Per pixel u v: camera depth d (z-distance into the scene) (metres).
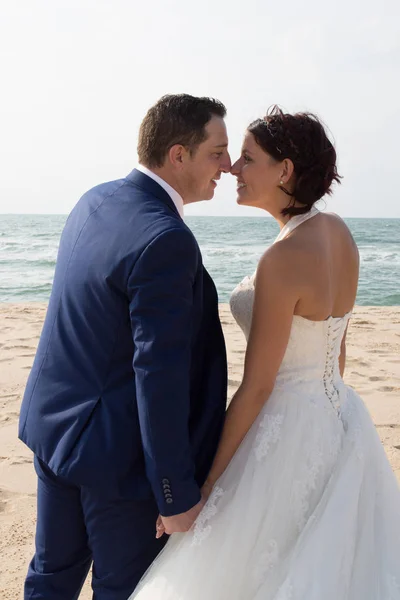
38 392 2.40
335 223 2.59
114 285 2.24
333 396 2.53
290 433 2.42
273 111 2.48
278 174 2.46
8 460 4.42
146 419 2.14
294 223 2.46
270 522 2.38
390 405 5.51
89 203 2.49
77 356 2.33
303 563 2.28
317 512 2.37
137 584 2.39
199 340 2.44
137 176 2.46
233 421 2.42
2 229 60.41
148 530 2.38
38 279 18.80
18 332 8.70
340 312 2.62
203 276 2.42
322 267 2.39
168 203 2.41
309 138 2.41
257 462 2.41
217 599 2.33
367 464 2.54
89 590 3.14
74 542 2.50
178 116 2.38
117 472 2.22
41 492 2.47
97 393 2.28
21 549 3.39
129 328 2.25
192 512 2.30
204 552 2.33
